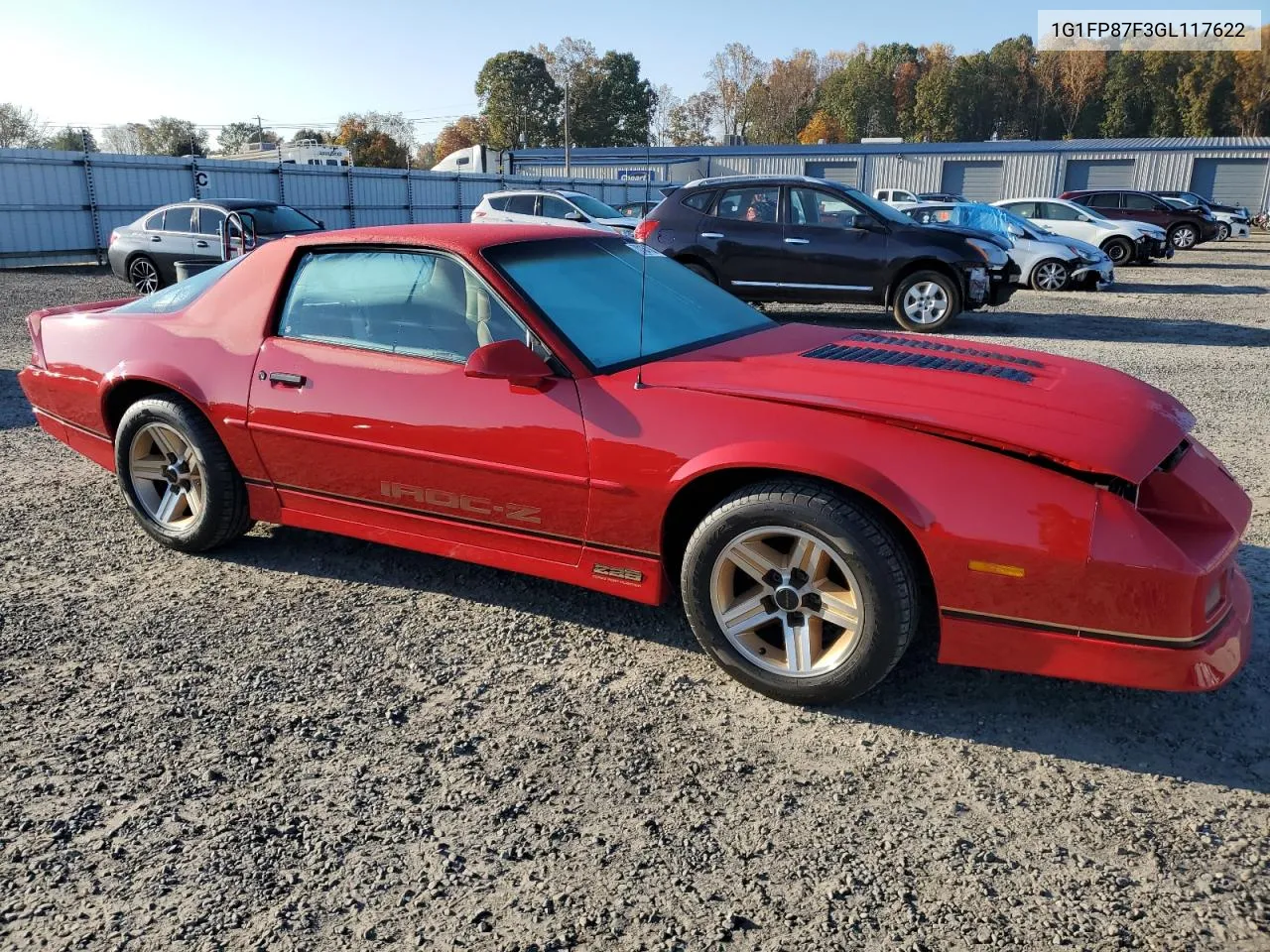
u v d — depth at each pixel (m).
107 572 4.09
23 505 4.98
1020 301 14.69
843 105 109.94
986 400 2.91
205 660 3.32
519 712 2.99
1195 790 2.57
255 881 2.27
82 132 21.75
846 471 2.72
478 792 2.59
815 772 2.68
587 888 2.23
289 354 3.76
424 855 2.35
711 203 11.85
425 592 3.88
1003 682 3.15
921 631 3.48
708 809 2.52
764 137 111.31
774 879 2.26
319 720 2.95
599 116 105.25
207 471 4.01
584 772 2.68
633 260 4.02
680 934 2.09
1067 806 2.51
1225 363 9.07
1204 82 94.31
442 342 3.48
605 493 3.13
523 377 3.12
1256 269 21.33
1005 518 2.62
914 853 2.34
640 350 3.36
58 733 2.88
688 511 3.19
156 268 15.45
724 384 3.06
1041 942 2.05
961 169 49.59
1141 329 11.59
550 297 3.41
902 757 2.75
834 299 11.55
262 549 4.33
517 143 103.94
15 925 2.13
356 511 3.76
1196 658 2.56
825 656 2.94
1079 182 48.25
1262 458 5.73
